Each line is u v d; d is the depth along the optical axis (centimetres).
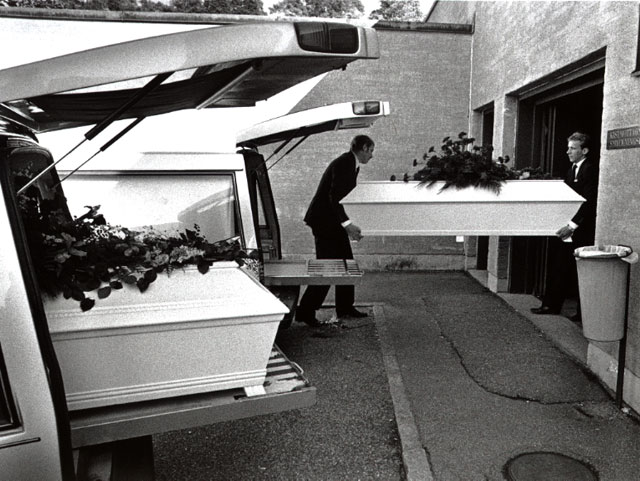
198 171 407
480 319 601
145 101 264
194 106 283
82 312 197
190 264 213
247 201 410
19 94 169
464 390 409
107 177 398
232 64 207
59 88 170
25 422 170
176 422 198
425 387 416
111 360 200
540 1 545
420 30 845
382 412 380
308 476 302
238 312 209
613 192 382
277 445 337
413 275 878
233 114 805
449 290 758
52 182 279
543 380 423
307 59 199
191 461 320
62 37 727
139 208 400
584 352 479
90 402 200
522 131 671
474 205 436
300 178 870
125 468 222
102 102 261
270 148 862
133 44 172
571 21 468
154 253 212
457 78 861
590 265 345
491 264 750
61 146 680
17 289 170
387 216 443
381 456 322
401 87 859
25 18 714
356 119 467
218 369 212
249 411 206
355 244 913
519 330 557
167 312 203
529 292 719
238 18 770
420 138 873
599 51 420
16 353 169
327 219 552
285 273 461
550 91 600
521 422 354
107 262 205
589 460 306
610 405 376
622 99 370
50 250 206
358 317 629
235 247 231
